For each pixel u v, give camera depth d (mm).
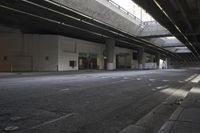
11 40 48781
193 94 13062
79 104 10562
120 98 12875
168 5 29094
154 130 6816
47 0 27469
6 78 26359
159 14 34281
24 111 8758
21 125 6910
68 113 8711
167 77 33656
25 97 12055
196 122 6793
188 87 19078
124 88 17812
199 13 34000
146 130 6801
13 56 48844
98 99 12211
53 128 6730
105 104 10875
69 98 12148
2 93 13500
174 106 10586
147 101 12227
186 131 5902
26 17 36688
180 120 7012
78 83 20859
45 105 10023
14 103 10312
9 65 48656
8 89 15523
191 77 34250
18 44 49031
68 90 15469
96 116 8461
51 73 39625
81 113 8812
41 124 7098
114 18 42688
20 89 15586
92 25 42938
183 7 30781
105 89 16766
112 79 27250
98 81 23766
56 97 12336
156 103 11680
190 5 31141
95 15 36906
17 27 46594
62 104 10391
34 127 6754
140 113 9266
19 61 49031
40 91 14648
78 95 13352
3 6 29859
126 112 9375
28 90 15070
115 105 10734
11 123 7086
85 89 16344
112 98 12750
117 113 9125
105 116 8523
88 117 8250
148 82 24031
